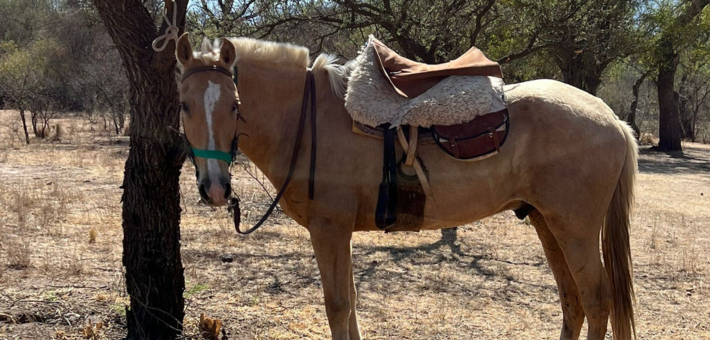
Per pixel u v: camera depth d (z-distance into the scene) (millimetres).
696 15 18859
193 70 2887
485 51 10789
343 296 3258
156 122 3484
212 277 5277
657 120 40344
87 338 3705
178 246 3793
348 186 3215
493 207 3420
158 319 3668
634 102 27484
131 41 3363
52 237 6543
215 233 7012
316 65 3363
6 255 5602
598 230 3434
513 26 10266
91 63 23781
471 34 9086
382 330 4164
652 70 20906
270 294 4867
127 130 22625
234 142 2973
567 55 14898
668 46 18531
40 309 4133
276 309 4504
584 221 3355
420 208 3289
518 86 3475
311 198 3219
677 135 24547
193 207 8797
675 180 14641
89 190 10023
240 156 14000
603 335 3439
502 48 10977
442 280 5391
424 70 3348
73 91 29891
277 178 3328
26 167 12852
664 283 5457
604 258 3582
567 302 3682
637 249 6832
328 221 3223
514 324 4336
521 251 6586
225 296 4770
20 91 20703
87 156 15281
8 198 8883
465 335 4117
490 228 7891
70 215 7824
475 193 3311
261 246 6500
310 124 3248
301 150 3240
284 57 3287
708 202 10828
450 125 3223
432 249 6574
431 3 8547
